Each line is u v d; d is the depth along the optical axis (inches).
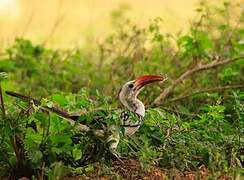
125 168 422.3
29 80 609.3
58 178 390.9
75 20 956.0
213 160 423.8
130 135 437.1
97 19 922.1
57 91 558.9
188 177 410.0
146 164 413.1
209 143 435.8
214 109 447.2
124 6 868.0
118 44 639.8
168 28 769.6
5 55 670.5
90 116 414.9
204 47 562.3
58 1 1046.4
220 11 597.0
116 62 600.1
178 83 545.3
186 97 530.6
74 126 415.5
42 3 1040.2
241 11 637.9
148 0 1019.9
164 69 577.0
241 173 409.1
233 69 558.9
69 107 422.0
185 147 431.5
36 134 411.5
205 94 510.9
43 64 617.9
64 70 615.2
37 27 930.1
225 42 584.4
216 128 445.1
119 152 434.3
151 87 549.0
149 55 591.8
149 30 587.5
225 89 541.3
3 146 415.5
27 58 620.1
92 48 700.0
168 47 601.9
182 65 582.6
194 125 454.0
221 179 405.7
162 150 429.7
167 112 488.4
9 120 406.6
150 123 448.5
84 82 591.5
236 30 582.9
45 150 411.8
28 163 411.5
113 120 418.3
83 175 411.2
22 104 430.0
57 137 410.3
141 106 449.4
